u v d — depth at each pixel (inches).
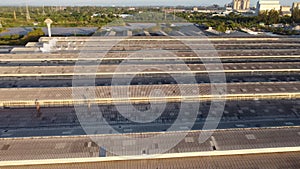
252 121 1743.4
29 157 1146.7
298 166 1158.3
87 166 1151.0
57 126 1692.9
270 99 2006.6
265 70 2561.5
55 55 3038.9
